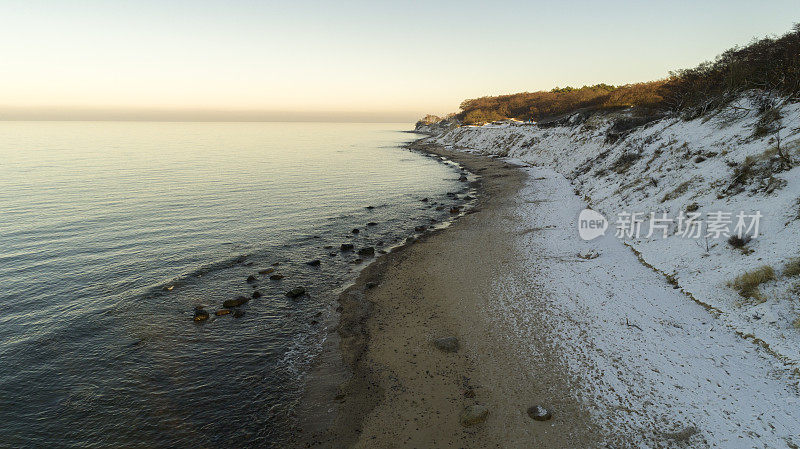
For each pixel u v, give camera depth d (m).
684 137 33.56
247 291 20.39
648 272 19.33
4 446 10.52
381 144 135.00
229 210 37.03
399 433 11.02
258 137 186.12
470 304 18.08
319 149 112.25
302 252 26.41
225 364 14.36
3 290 19.73
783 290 14.02
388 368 13.94
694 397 11.21
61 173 57.22
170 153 94.81
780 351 12.12
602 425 10.70
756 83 35.56
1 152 91.06
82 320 17.11
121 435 11.04
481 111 151.50
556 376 12.77
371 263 24.39
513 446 10.34
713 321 14.47
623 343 14.02
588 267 20.88
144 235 28.92
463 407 11.84
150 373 13.77
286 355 14.96
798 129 22.72
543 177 51.50
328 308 18.70
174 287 20.55
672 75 60.88
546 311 16.77
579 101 103.75
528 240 26.36
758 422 10.09
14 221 31.47
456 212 36.69
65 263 23.36
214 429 11.34
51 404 12.19
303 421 11.67
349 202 41.78
